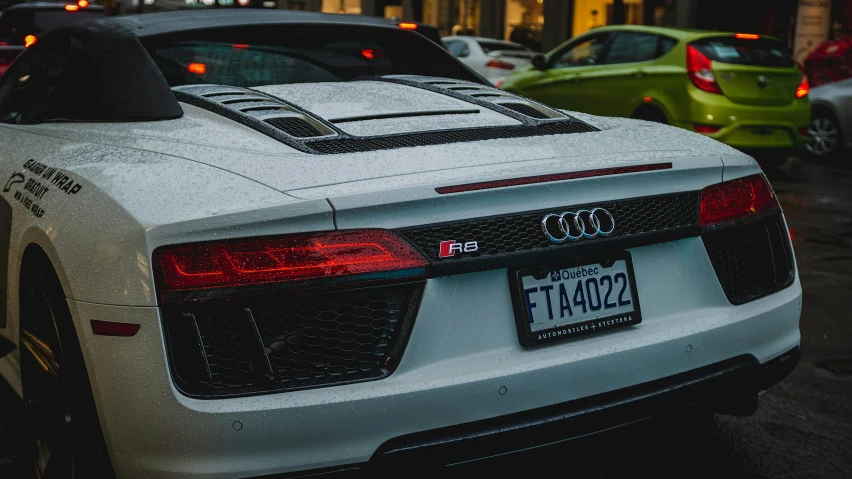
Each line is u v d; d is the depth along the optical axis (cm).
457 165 215
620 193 226
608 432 220
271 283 191
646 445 296
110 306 195
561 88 1015
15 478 272
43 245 221
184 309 189
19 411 322
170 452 191
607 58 968
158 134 248
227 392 190
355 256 196
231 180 205
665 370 228
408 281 201
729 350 240
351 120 252
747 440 302
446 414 201
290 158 216
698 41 870
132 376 192
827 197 821
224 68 314
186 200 198
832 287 506
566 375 212
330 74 335
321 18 347
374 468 197
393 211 199
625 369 221
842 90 1054
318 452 193
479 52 1549
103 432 204
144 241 192
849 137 1043
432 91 295
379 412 195
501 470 211
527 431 208
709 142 264
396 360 200
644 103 909
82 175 225
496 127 253
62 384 221
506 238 210
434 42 373
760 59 882
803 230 670
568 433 214
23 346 255
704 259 243
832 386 353
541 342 215
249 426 188
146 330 190
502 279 213
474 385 202
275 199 195
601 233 221
